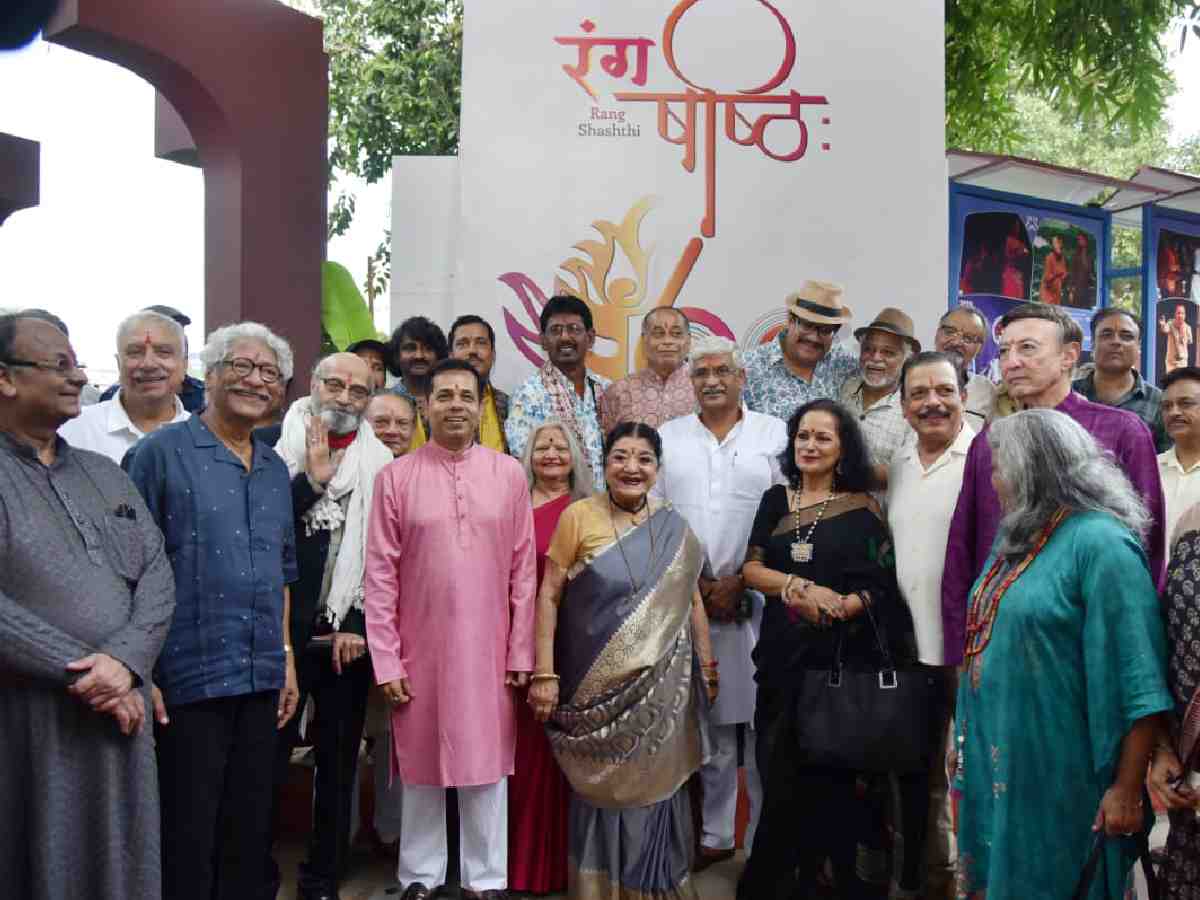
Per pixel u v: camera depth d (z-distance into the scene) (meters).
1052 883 2.41
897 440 4.22
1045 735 2.43
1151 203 7.66
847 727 3.15
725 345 4.06
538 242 5.50
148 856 2.56
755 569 3.46
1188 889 2.32
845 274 5.54
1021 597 2.48
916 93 5.54
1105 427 3.05
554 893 3.61
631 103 5.51
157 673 2.82
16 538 2.46
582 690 3.33
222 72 5.45
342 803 3.51
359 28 10.52
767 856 3.33
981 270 7.00
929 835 3.37
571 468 3.85
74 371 2.57
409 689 3.37
